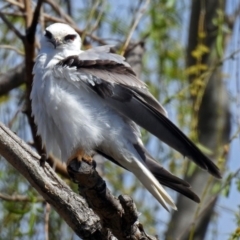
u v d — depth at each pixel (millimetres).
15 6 13648
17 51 12602
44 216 11750
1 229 11547
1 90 12867
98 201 7832
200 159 8648
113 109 9242
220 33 12312
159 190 9055
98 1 12445
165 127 8930
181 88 13500
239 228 9320
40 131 9414
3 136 8203
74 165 7840
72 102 9109
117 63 9359
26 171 8289
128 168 9398
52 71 9203
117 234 8078
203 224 13195
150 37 13516
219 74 13258
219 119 13266
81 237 8289
